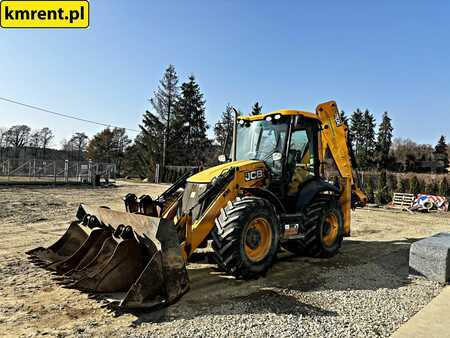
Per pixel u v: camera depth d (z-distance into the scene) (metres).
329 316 3.73
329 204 6.39
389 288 4.74
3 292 4.19
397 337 3.27
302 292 4.48
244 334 3.25
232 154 6.57
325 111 7.07
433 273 5.15
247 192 5.29
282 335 3.26
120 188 23.92
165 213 5.31
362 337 3.27
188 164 39.94
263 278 5.05
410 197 16.86
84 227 5.15
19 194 16.19
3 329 3.26
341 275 5.30
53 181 23.59
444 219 13.01
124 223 4.37
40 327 3.32
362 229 10.22
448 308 4.02
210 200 4.85
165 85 39.16
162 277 3.67
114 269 3.80
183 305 3.94
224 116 48.69
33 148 58.41
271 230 5.07
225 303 4.03
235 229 4.57
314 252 6.20
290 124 5.88
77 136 67.94
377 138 62.66
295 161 6.19
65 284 3.97
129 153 48.75
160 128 38.59
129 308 3.71
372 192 18.55
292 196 6.09
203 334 3.23
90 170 27.16
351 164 7.87
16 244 6.73
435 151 68.19
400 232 9.85
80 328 3.31
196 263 5.75
